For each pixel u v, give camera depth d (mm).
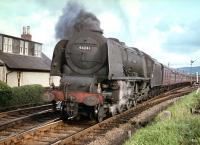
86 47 14711
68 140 10445
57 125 13297
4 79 26172
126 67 17281
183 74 50750
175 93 33219
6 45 28000
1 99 18703
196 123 11195
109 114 15555
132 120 14469
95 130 12469
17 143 10180
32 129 11695
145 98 23797
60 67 15383
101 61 14562
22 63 28547
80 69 14805
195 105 18766
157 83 27469
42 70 30953
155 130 10117
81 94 13641
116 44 15414
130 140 9648
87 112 14336
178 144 9250
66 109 13859
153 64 24328
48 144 9898
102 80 14539
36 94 22172
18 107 19422
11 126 12914
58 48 15320
